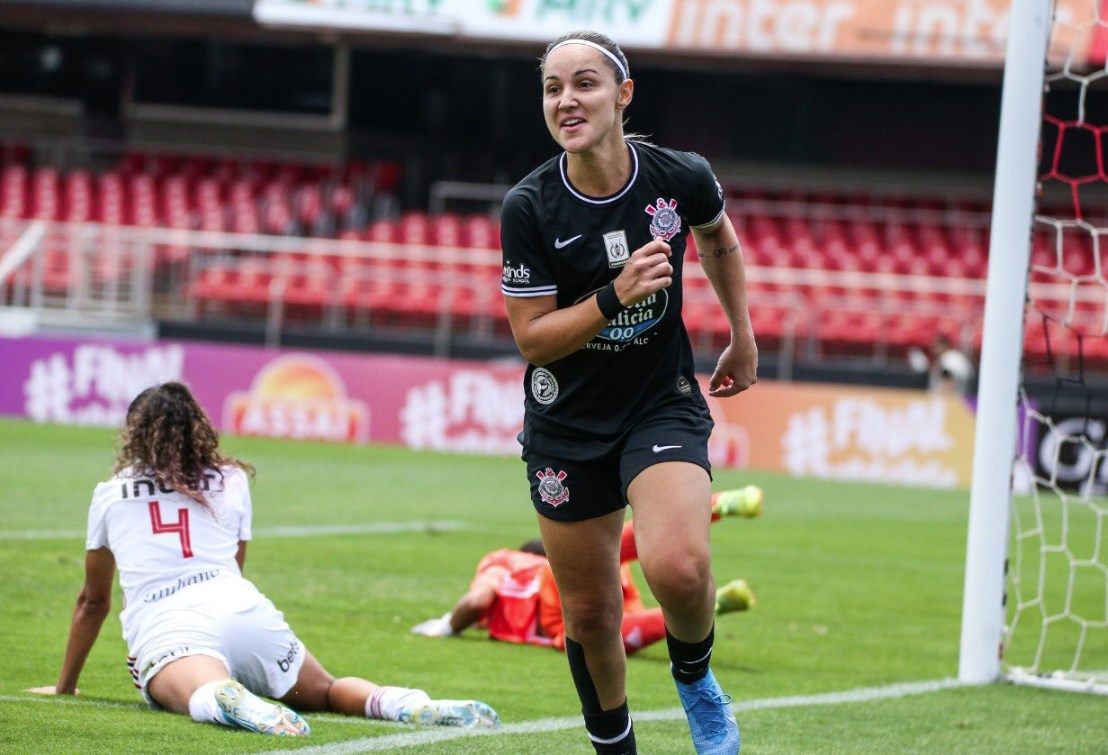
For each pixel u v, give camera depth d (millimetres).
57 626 23578
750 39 79625
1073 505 54188
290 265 76438
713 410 63031
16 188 89375
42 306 75438
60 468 48750
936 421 60719
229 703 16125
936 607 31219
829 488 56719
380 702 17594
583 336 13406
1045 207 84375
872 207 91625
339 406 64938
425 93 97312
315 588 29188
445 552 35594
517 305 13922
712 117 93562
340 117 97062
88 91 98312
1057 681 22672
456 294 75000
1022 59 22641
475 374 64062
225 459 18234
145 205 88938
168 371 65625
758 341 71562
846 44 78875
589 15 81062
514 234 13875
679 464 13688
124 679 19828
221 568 17516
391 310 74250
